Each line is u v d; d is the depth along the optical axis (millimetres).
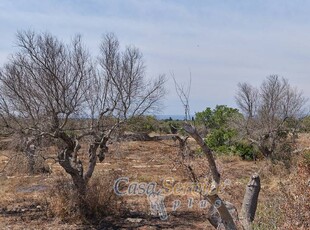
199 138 4867
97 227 9844
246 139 22312
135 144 28875
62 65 10148
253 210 5887
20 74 9930
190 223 9969
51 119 10016
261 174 14773
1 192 13523
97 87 11055
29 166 15938
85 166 14844
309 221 4719
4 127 10023
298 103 24047
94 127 10727
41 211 11156
